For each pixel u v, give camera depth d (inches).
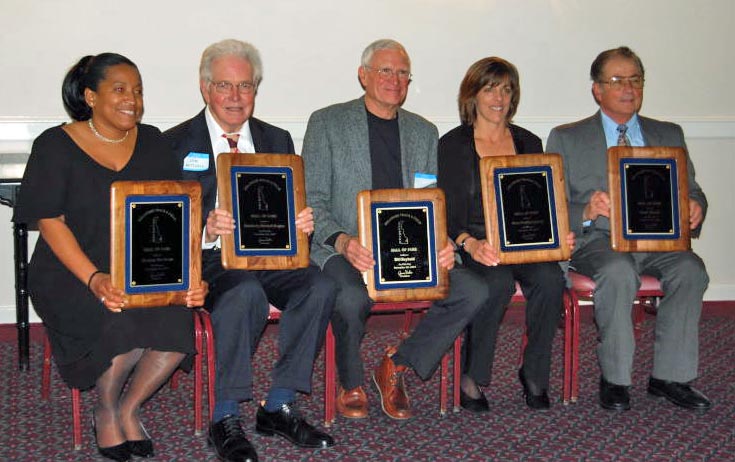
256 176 119.7
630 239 133.1
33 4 166.9
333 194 133.6
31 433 123.0
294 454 116.1
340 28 178.5
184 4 171.8
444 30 182.5
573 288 137.5
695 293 133.6
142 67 171.6
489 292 128.2
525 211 130.0
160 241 108.6
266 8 175.2
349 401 129.9
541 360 133.3
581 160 143.6
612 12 188.7
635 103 142.8
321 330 119.6
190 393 141.1
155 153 117.7
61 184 110.5
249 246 118.1
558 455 116.0
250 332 117.1
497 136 138.9
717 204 196.9
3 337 172.1
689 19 191.8
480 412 132.2
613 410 132.6
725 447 118.7
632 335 132.6
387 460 114.1
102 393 113.0
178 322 110.7
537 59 187.0
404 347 130.1
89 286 108.0
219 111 124.0
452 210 135.9
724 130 194.9
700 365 156.3
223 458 112.5
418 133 136.6
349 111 134.7
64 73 169.2
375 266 123.9
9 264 173.5
